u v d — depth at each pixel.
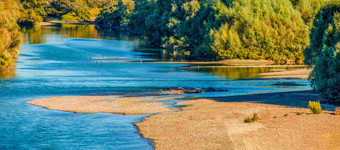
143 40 168.50
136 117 35.38
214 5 124.62
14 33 82.38
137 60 98.19
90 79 64.00
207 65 94.75
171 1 156.00
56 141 27.14
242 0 117.81
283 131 26.44
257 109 35.38
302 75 75.38
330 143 23.45
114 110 38.84
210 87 54.94
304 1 116.56
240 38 113.25
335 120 29.11
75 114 36.91
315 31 57.22
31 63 84.12
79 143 26.67
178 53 125.00
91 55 104.88
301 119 29.81
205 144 25.03
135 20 192.12
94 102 43.38
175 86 58.19
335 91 37.94
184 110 37.78
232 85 60.44
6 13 82.94
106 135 28.78
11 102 42.84
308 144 23.33
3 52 75.00
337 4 55.56
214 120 31.77
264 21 113.19
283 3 114.88
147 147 25.53
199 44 123.69
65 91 51.50
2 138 27.80
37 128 30.95
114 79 64.75
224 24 114.94
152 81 63.59
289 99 41.97
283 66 96.56
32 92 50.12
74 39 153.50
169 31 144.50
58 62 87.75
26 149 25.28
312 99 41.78
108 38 169.75
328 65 40.38
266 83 63.22
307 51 59.22
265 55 111.12
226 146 24.06
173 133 28.64
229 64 99.38
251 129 27.53
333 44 44.09
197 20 130.25
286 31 111.38
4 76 64.94
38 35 165.25
